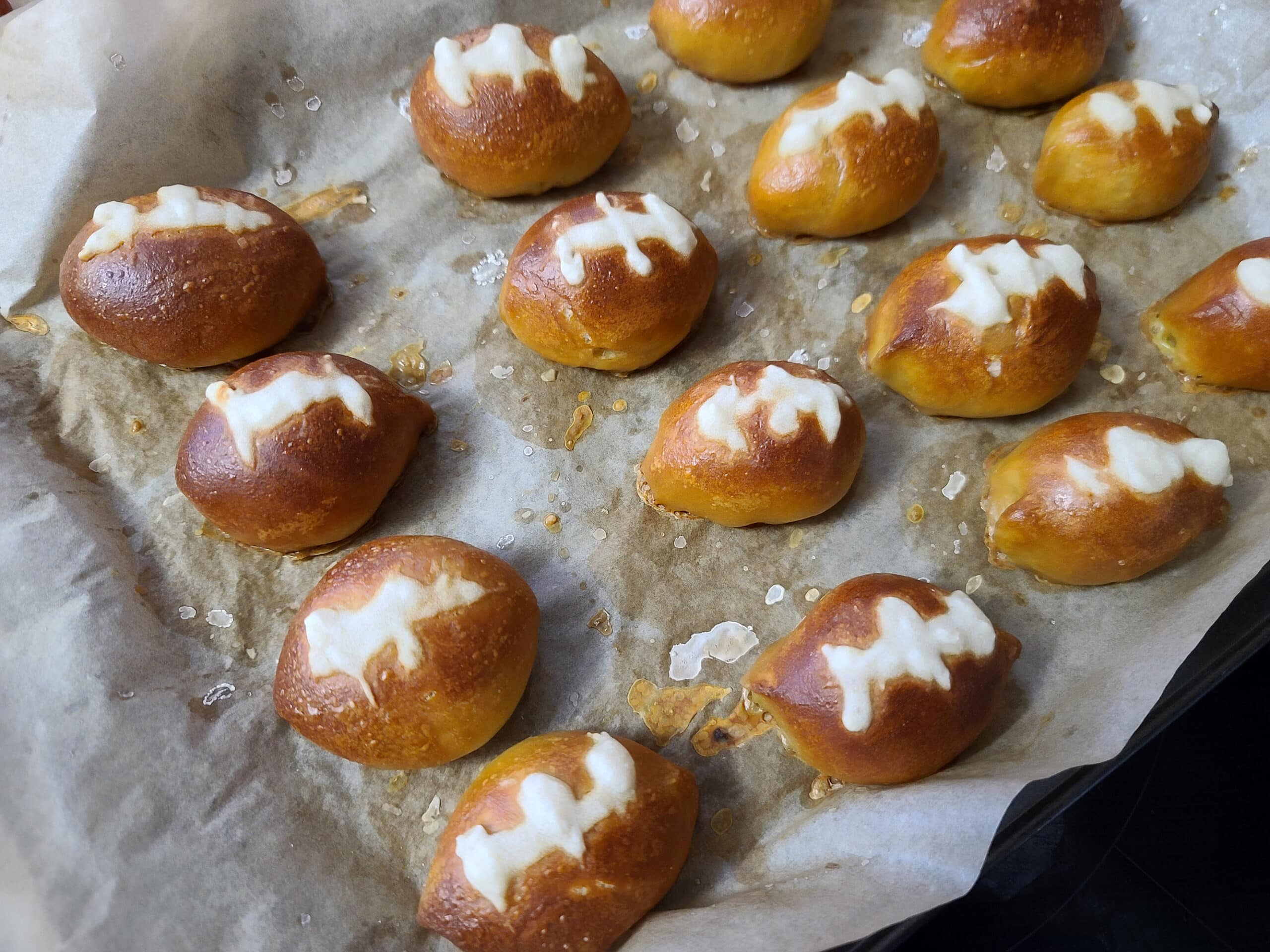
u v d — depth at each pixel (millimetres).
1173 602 202
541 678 212
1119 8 257
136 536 221
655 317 226
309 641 193
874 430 233
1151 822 213
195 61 243
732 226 256
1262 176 246
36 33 234
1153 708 195
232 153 257
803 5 253
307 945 182
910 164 240
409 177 261
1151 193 240
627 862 178
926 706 186
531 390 239
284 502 209
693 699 209
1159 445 203
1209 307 222
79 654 198
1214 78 255
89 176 240
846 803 190
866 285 248
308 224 256
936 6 275
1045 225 252
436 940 187
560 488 229
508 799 183
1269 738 219
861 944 185
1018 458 216
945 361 220
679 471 214
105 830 184
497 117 240
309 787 200
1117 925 203
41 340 240
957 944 203
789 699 192
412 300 250
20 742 189
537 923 174
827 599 202
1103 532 200
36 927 172
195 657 210
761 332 245
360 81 261
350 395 215
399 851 196
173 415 234
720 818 198
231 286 227
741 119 269
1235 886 206
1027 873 209
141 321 224
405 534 226
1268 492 214
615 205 232
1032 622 210
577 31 273
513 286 232
